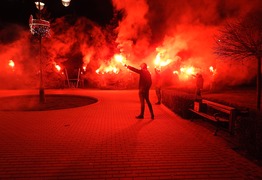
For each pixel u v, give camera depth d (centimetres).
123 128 768
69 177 435
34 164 489
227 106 726
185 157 532
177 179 432
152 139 657
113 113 1008
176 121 871
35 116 939
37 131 729
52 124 814
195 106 861
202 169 473
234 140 654
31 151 562
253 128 539
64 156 532
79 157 527
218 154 553
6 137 669
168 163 500
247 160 520
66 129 752
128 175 445
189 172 460
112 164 492
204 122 858
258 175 450
